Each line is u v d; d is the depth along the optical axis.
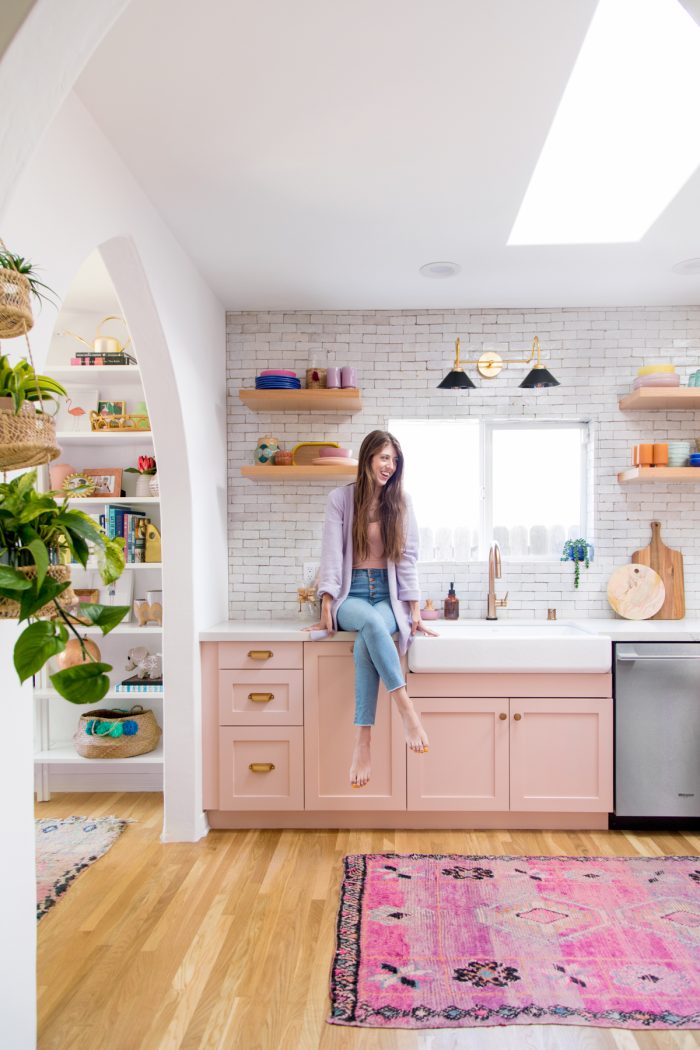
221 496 3.74
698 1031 1.82
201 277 3.37
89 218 2.10
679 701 3.13
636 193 2.92
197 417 3.25
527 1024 1.85
